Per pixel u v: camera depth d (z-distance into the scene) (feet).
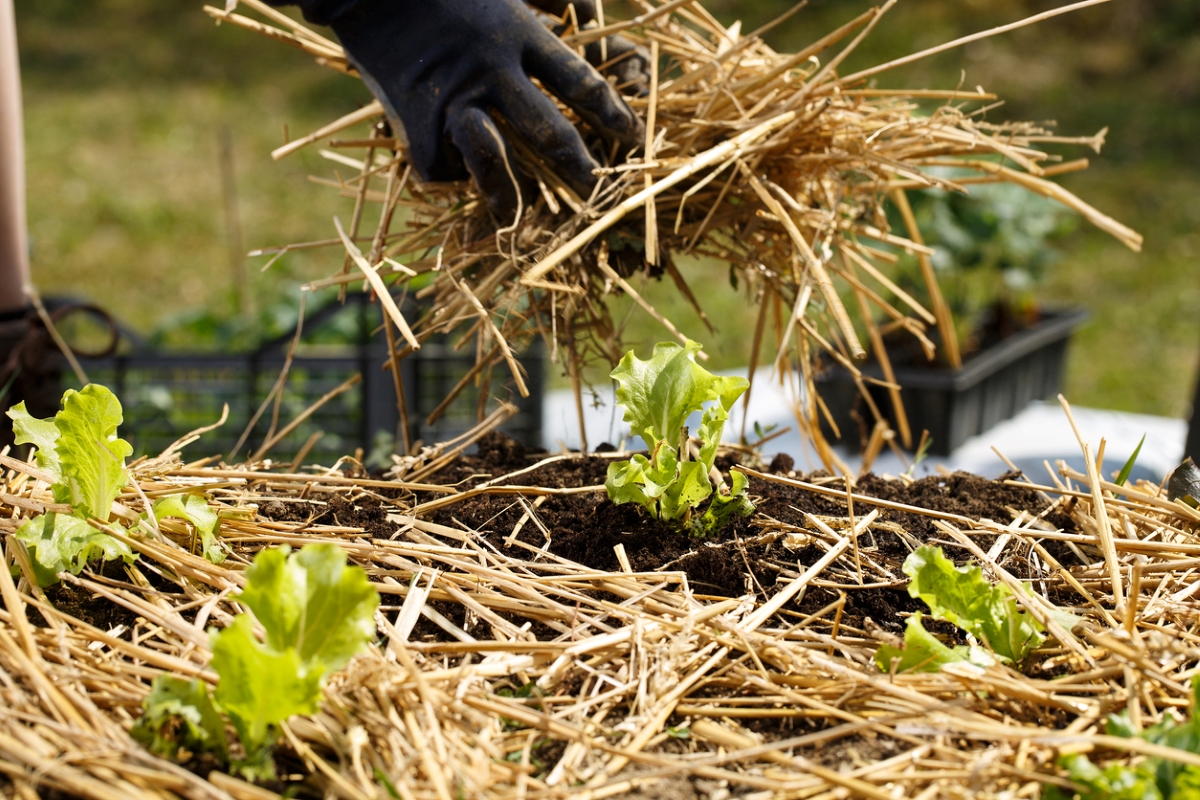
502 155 4.73
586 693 4.10
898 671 4.09
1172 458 6.99
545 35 4.77
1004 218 7.80
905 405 7.04
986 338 8.15
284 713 3.85
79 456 4.30
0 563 4.20
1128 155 17.70
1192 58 19.79
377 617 4.21
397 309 4.60
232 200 10.36
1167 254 15.16
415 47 4.77
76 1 28.07
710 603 4.33
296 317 8.59
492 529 4.56
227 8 4.85
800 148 4.91
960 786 3.87
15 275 5.53
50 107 21.68
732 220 4.93
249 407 6.28
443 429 6.37
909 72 20.06
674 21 5.18
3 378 5.51
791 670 4.13
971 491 4.73
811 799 3.86
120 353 6.23
